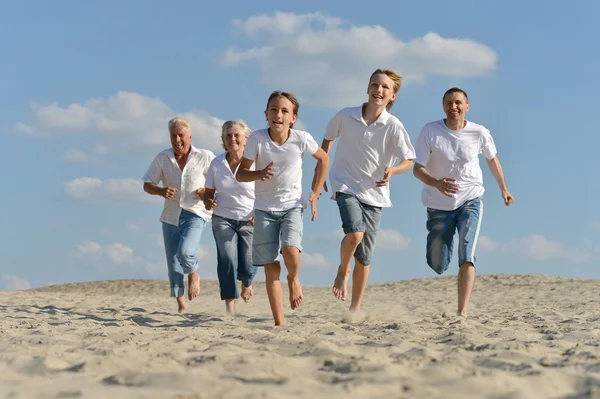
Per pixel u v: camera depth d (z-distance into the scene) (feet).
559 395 8.96
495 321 19.70
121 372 9.92
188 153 23.94
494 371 9.71
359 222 19.39
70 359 11.53
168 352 11.91
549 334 15.93
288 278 18.07
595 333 15.66
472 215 20.45
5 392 8.53
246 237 22.21
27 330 16.48
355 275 20.70
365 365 10.26
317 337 14.24
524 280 55.06
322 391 8.52
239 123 21.40
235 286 22.17
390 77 19.45
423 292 51.37
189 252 23.40
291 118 17.69
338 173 19.74
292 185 17.89
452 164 20.71
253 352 12.09
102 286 64.23
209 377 9.54
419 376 9.67
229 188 21.62
